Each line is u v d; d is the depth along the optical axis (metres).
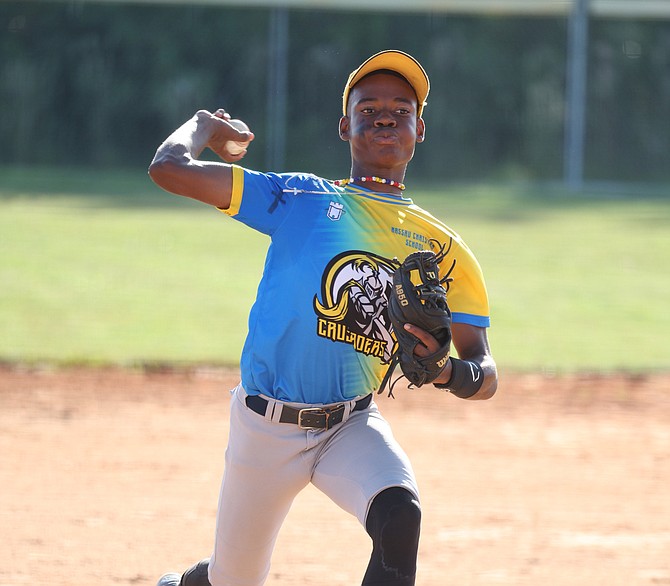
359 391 11.79
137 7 133.00
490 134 133.38
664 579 17.06
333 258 11.58
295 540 18.72
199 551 18.05
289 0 116.69
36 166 126.75
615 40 134.88
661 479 23.02
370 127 12.18
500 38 136.12
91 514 19.88
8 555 17.61
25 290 46.31
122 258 56.03
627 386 32.31
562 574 17.20
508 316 43.59
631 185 122.56
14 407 28.00
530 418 28.38
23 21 130.88
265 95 131.12
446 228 12.27
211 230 69.12
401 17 134.62
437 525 19.64
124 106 130.12
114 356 34.25
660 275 54.91
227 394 30.17
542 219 80.31
